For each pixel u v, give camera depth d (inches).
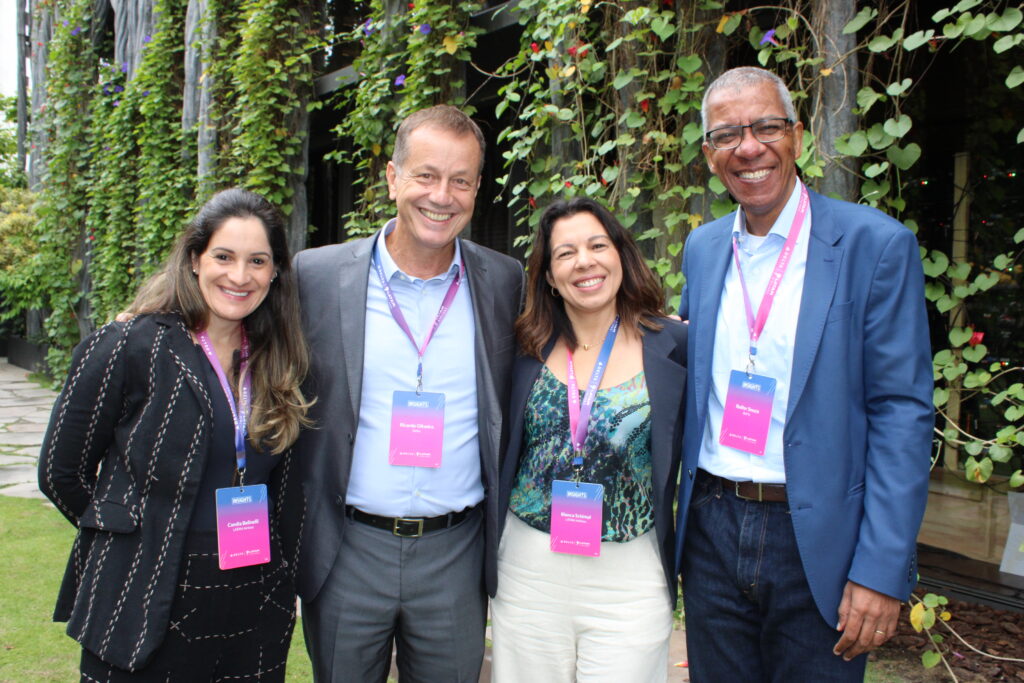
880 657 112.7
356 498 75.6
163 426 65.7
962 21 94.3
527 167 149.5
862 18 102.2
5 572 143.1
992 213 175.6
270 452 70.4
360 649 76.6
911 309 65.4
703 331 74.3
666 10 121.4
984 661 110.0
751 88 68.4
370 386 76.4
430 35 165.0
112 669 64.5
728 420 70.1
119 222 323.3
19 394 382.3
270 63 215.3
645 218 134.6
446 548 77.3
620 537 73.5
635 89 126.7
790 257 70.5
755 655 73.0
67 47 374.6
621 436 74.2
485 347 79.8
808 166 106.3
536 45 137.3
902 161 101.7
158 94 282.7
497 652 78.8
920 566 144.0
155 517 65.2
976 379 103.3
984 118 168.4
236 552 67.7
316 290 78.9
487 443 77.8
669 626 75.7
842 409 66.0
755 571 68.9
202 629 66.6
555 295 82.0
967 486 191.3
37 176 461.7
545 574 75.2
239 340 72.9
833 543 65.7
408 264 79.0
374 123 181.6
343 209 310.2
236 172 234.5
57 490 67.3
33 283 430.0
